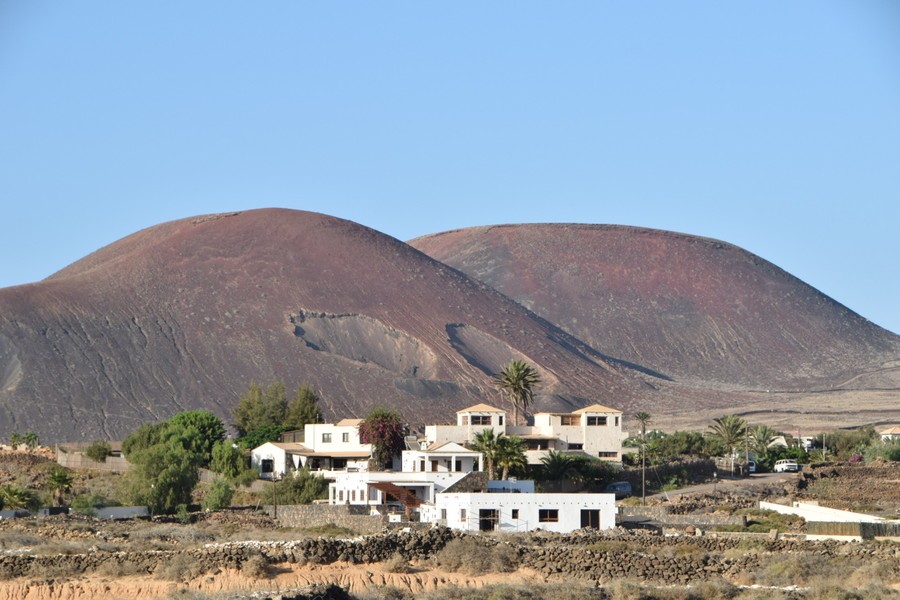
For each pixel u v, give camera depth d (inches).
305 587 7190.0
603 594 7603.4
